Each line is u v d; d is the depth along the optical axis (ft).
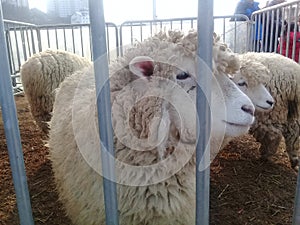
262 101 9.40
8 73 3.40
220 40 6.19
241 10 22.95
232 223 7.78
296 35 14.82
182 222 5.82
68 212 6.61
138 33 21.72
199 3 3.03
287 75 10.03
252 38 19.35
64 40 23.86
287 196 8.93
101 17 3.14
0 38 3.28
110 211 3.67
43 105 12.71
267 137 10.64
